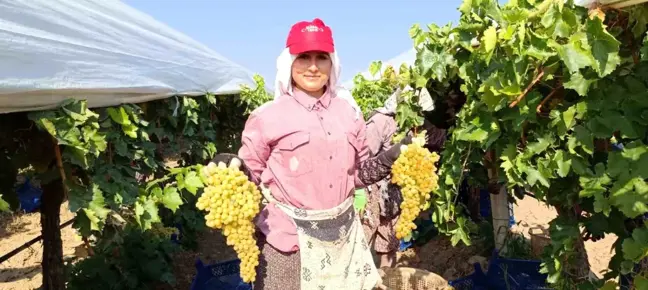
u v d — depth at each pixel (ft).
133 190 11.03
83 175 10.32
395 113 13.08
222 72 21.61
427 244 20.65
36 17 8.50
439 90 13.17
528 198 26.43
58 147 9.30
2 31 7.50
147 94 12.50
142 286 16.34
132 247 16.58
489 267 15.55
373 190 14.16
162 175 17.12
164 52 15.03
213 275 17.35
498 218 16.08
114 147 11.30
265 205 8.45
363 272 8.85
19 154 10.00
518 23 7.45
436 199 11.05
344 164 8.25
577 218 8.55
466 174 14.15
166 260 18.71
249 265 7.61
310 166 7.99
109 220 10.55
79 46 9.59
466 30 9.14
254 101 25.81
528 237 18.66
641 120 7.13
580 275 9.29
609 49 6.54
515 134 8.68
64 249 22.03
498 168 10.43
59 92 8.39
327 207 8.17
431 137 14.33
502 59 8.00
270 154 8.22
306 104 8.11
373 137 13.24
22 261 21.25
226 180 7.24
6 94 7.33
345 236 8.48
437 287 13.83
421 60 10.71
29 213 28.48
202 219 22.72
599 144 8.14
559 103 8.09
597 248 17.98
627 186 6.88
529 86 7.64
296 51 7.82
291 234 8.17
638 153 6.93
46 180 9.95
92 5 11.63
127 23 13.29
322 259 8.20
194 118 18.20
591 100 7.36
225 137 27.78
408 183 8.61
